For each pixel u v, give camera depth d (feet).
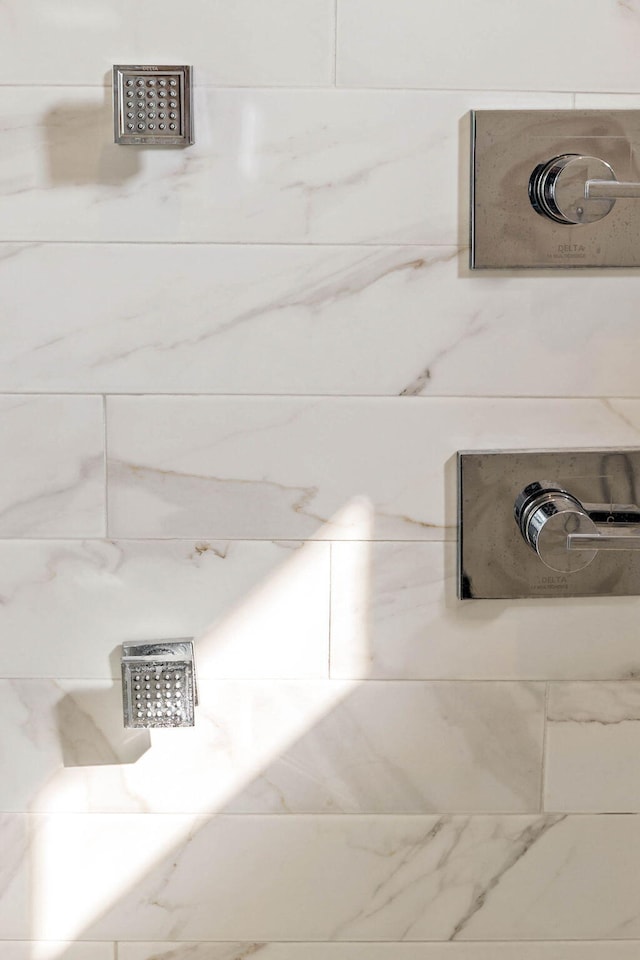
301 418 3.71
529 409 3.72
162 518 3.75
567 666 3.87
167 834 3.94
